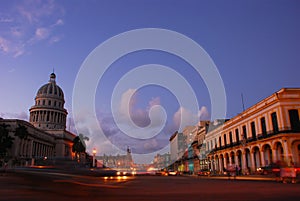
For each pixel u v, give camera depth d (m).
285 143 28.00
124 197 7.16
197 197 7.52
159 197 7.40
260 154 33.72
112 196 7.19
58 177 6.16
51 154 98.94
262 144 32.94
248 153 37.69
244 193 8.74
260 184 14.01
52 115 113.00
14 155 69.56
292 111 29.14
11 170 5.93
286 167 15.80
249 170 34.75
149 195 7.88
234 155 42.19
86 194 6.91
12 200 5.67
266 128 32.41
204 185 13.20
